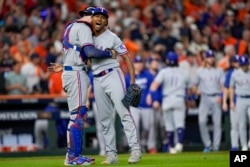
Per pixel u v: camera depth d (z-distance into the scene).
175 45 65.12
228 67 62.31
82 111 35.53
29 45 63.41
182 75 55.81
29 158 48.53
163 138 58.75
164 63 63.03
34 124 56.44
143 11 75.00
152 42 67.38
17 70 57.97
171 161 38.38
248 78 53.09
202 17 74.06
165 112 56.22
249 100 53.16
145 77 57.00
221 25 73.94
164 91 56.03
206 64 56.94
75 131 35.31
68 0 73.94
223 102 54.62
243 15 76.75
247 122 58.34
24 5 71.62
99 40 35.53
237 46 67.69
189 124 59.62
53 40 64.94
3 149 55.81
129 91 35.25
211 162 37.09
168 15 74.25
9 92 57.34
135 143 35.78
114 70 35.53
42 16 69.19
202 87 56.78
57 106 56.59
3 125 55.91
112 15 71.94
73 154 35.44
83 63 35.44
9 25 66.12
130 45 62.12
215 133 57.31
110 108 36.00
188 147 58.69
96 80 35.75
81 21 35.12
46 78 58.94
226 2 78.38
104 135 36.09
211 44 68.81
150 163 36.34
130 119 35.66
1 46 62.47
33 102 56.28
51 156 53.62
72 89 35.38
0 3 50.41
